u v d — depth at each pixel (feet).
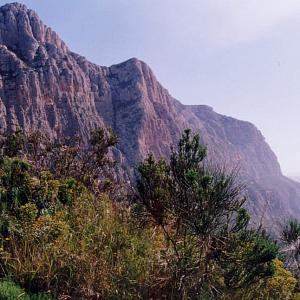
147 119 481.05
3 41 409.69
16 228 21.57
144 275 20.83
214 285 21.44
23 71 374.02
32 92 370.12
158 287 20.56
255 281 22.03
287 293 23.82
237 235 21.27
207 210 20.66
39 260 19.89
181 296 20.25
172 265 21.08
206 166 22.00
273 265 22.57
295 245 28.89
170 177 22.13
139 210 24.85
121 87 507.71
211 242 21.07
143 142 454.40
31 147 36.17
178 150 22.48
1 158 29.91
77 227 23.27
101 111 465.06
